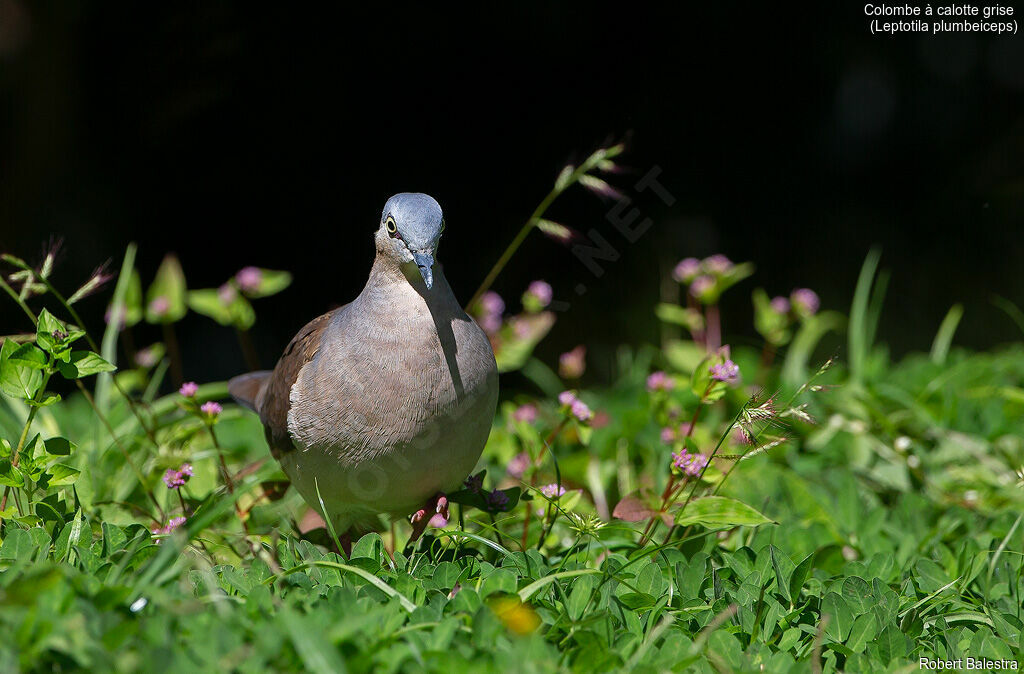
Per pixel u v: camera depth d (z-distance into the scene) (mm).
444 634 5395
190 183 17875
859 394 11266
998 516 8984
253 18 17016
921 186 21188
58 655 4941
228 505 5961
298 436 7500
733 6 19984
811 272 20594
